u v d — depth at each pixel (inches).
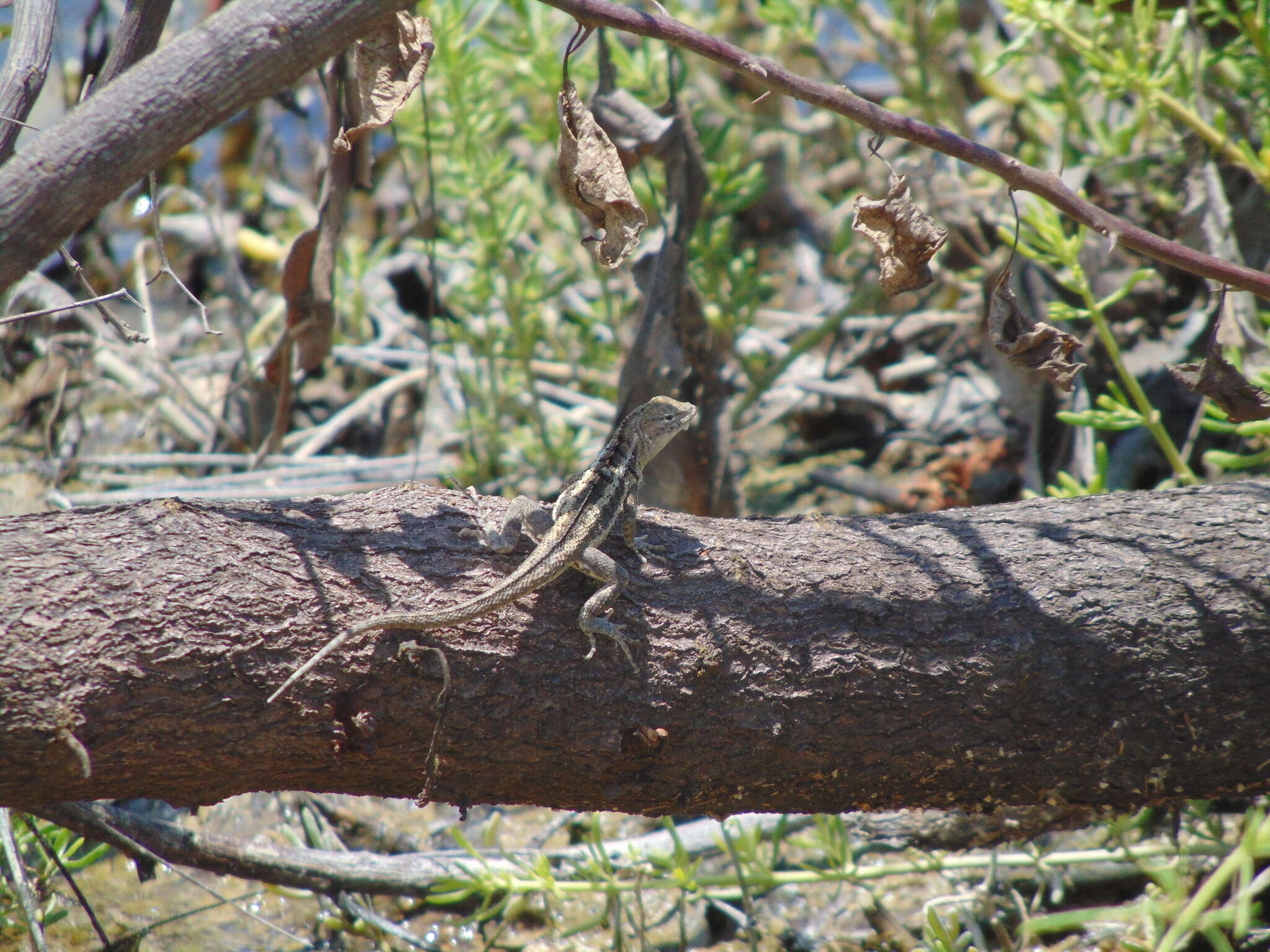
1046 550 153.9
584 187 137.0
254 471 267.4
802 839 188.4
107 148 115.4
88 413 310.7
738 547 152.3
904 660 144.5
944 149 137.6
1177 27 206.8
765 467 315.3
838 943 186.5
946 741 146.3
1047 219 189.9
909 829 199.2
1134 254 257.0
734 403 315.9
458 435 300.7
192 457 275.7
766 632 144.2
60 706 118.1
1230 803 186.7
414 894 191.2
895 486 289.0
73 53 331.9
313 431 304.5
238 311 285.9
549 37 285.4
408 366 325.1
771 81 132.9
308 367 223.0
